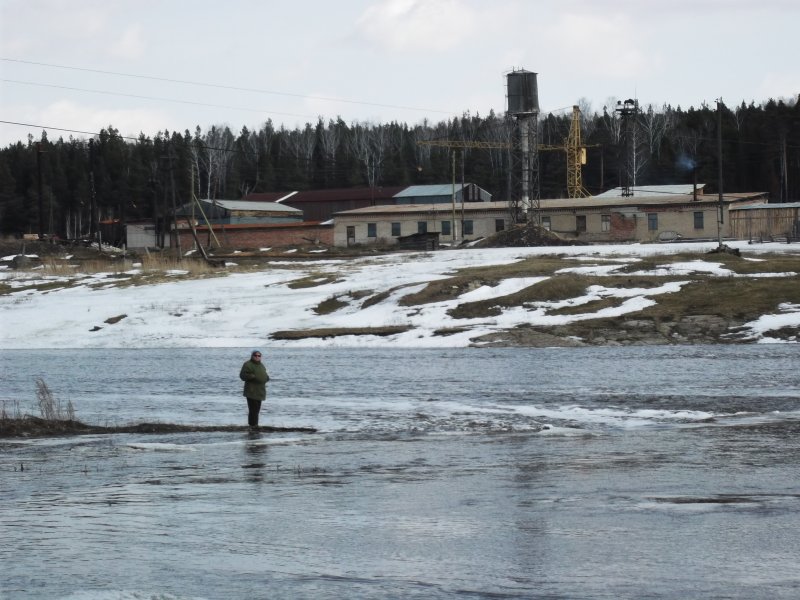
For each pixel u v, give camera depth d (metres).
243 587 14.66
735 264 90.62
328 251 143.88
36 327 86.81
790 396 42.03
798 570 15.20
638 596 13.97
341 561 16.19
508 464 26.42
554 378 50.66
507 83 147.62
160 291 100.94
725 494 21.42
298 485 23.66
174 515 20.08
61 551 17.00
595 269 91.25
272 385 50.31
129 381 53.59
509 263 101.56
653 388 45.62
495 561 16.03
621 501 20.80
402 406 41.31
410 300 84.56
